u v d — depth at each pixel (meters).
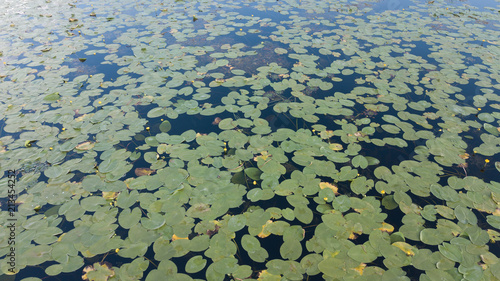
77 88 5.68
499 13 9.97
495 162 4.09
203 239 3.05
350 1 11.16
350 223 3.19
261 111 5.12
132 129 4.65
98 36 8.01
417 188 3.63
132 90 5.62
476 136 4.58
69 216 3.28
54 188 3.62
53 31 8.29
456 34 8.20
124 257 2.90
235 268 2.77
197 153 4.14
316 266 2.78
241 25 8.82
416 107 5.15
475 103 5.28
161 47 7.35
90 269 2.84
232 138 4.45
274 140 4.43
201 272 2.83
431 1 11.22
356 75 6.25
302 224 3.29
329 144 4.37
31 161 4.03
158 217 3.26
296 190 3.61
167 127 4.77
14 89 5.61
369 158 4.11
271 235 3.17
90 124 4.74
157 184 3.65
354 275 2.70
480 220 3.30
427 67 6.45
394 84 5.81
